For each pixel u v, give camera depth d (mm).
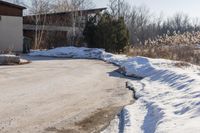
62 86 13602
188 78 11836
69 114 8938
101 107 9766
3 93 11922
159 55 24172
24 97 11180
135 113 8648
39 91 12344
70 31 43938
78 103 10305
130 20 68812
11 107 9680
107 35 35375
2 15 35688
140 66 18031
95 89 12984
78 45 41219
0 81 15016
